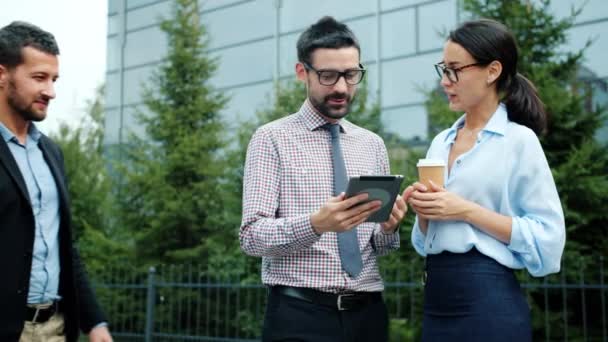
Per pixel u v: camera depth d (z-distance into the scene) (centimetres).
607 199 623
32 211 224
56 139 1191
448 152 217
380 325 244
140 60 1522
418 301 661
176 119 1038
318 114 245
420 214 203
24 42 223
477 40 201
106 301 943
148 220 1012
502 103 216
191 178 1008
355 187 193
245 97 1354
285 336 228
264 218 226
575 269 610
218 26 1423
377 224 249
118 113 1548
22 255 220
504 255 198
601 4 897
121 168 1020
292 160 239
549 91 623
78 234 1115
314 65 233
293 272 231
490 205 203
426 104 710
